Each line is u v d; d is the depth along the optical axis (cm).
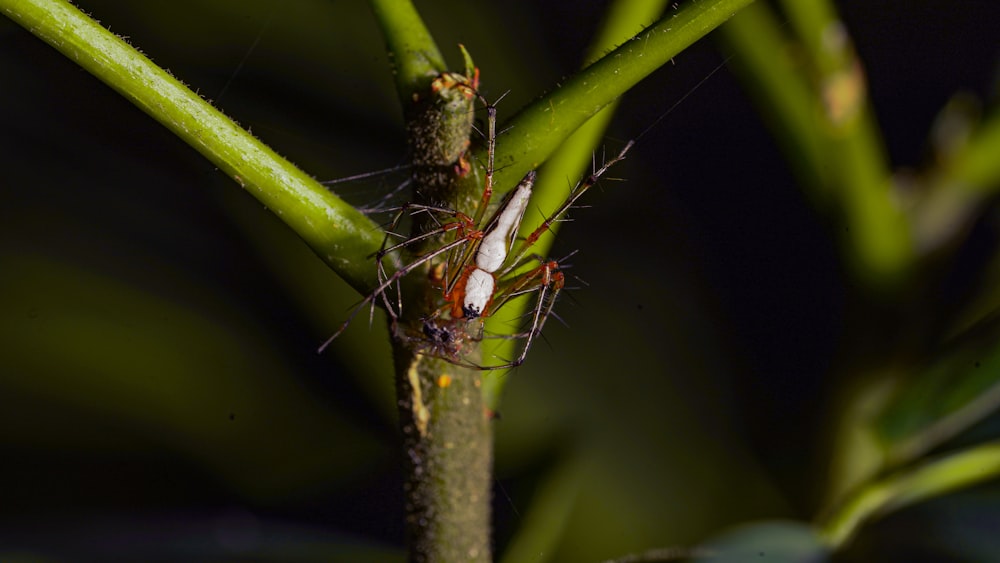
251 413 21
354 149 22
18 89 21
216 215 21
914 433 20
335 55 22
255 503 21
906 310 21
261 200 18
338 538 20
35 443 20
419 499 18
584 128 19
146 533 20
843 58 21
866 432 21
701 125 22
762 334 21
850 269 21
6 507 20
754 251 22
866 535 19
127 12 22
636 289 21
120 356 21
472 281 19
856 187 21
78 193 21
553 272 19
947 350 21
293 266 21
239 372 21
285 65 22
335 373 21
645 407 21
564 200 19
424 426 18
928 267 21
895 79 23
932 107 23
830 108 21
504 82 22
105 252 21
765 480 21
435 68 18
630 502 20
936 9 23
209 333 21
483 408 18
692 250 22
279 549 19
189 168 21
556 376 21
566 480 20
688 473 21
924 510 19
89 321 21
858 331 21
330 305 21
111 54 18
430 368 18
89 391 21
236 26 22
